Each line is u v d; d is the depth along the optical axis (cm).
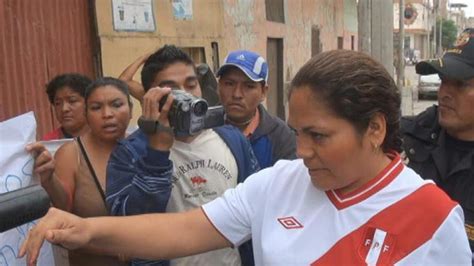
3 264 182
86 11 538
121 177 195
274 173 147
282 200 141
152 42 630
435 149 214
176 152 215
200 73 318
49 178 211
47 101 471
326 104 122
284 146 271
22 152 200
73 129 331
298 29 1260
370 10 745
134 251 150
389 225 125
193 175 216
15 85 430
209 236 152
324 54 127
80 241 143
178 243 150
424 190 127
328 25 1541
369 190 128
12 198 113
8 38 423
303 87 125
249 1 946
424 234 124
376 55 735
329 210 131
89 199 245
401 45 1653
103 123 251
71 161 249
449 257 125
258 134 270
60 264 237
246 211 149
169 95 182
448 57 205
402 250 124
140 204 188
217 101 315
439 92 211
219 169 219
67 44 505
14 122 199
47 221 141
